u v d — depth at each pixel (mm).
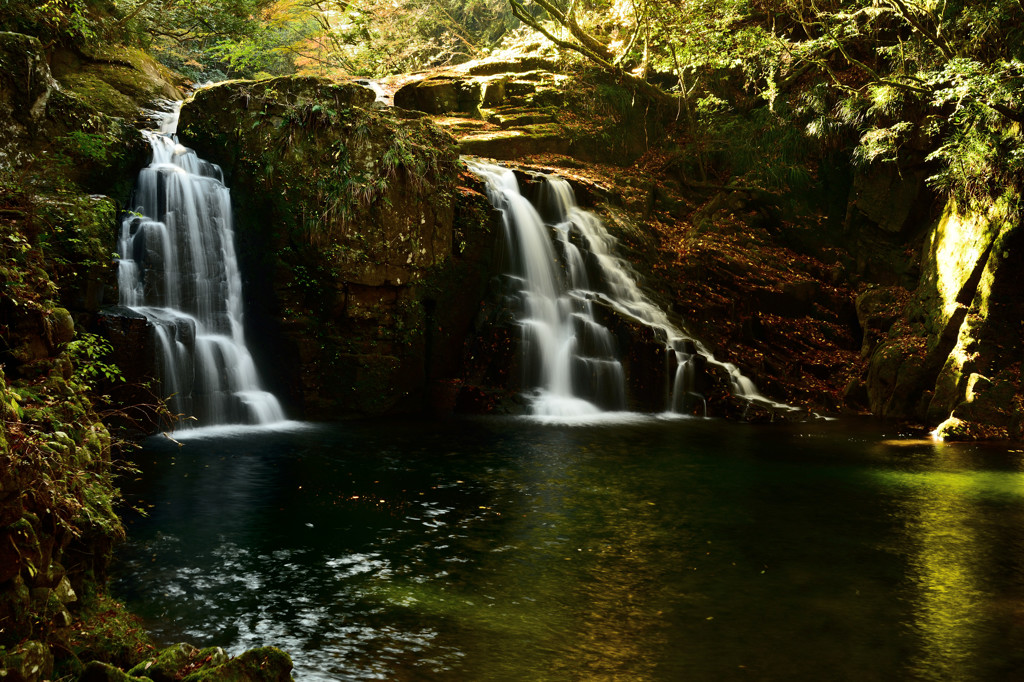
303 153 15414
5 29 15555
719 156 23688
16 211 9273
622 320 17422
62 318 6883
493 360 16922
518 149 21812
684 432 14781
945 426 14758
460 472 11320
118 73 17766
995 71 14844
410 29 32156
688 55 20125
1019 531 9109
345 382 15422
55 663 4660
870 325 19156
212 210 15273
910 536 8898
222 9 21188
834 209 22141
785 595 7215
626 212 20812
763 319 19594
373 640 6184
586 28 25750
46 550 4688
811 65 20656
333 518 9086
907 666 5910
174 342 13445
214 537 8344
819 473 11781
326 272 15195
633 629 6473
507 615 6695
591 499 10125
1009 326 15820
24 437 4539
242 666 4805
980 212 16359
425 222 16094
